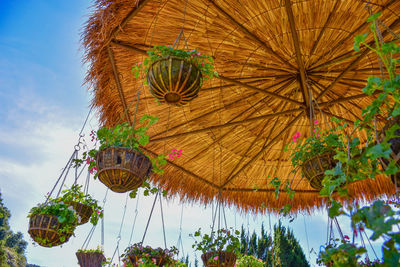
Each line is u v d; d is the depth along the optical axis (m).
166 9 3.36
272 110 4.80
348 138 1.70
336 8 3.37
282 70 4.20
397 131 1.46
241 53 3.98
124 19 3.25
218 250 4.45
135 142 2.87
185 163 5.31
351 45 3.77
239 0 3.31
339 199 3.57
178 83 2.50
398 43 3.55
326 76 4.18
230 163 5.43
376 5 3.31
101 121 4.17
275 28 3.60
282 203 5.83
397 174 1.55
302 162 3.02
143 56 3.76
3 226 21.44
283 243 14.94
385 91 1.52
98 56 3.50
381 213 1.21
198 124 4.86
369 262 2.47
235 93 4.55
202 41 3.79
